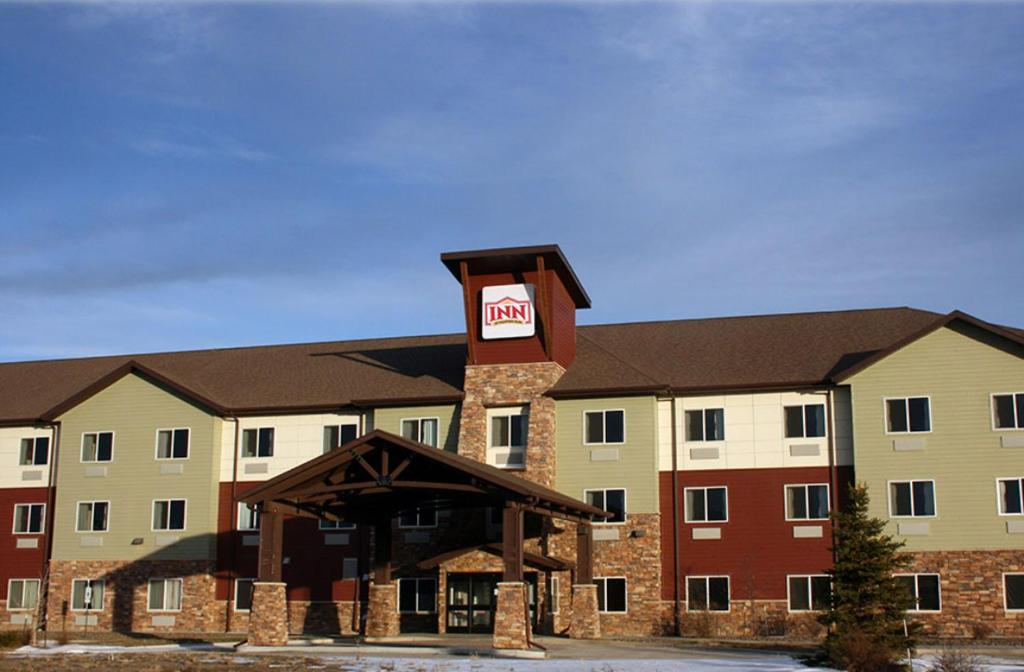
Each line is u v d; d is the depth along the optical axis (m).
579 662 27.20
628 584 39.19
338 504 35.38
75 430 46.44
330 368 46.94
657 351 43.72
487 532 39.97
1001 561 36.22
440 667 26.06
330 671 25.39
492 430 41.41
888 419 38.16
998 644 34.12
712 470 39.97
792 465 39.22
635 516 39.72
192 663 27.30
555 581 39.03
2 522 46.88
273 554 32.72
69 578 45.09
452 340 48.31
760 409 39.97
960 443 37.31
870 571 28.69
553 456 40.66
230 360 49.72
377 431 31.06
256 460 44.44
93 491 45.66
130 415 45.91
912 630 30.00
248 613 43.22
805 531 38.59
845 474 38.59
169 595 43.91
